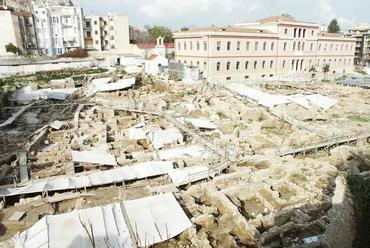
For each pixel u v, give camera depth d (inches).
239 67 3019.2
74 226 770.8
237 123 1743.4
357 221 623.5
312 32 3526.1
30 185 1029.8
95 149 1348.4
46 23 4498.0
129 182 1094.4
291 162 1245.1
